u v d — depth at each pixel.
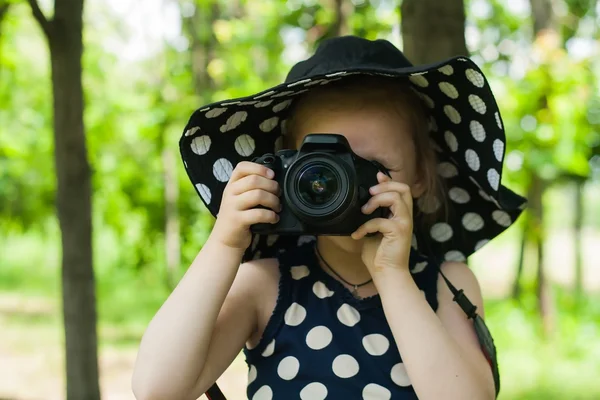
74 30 3.70
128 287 13.02
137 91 10.43
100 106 9.38
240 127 1.85
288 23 7.22
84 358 3.89
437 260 2.02
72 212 3.84
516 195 2.01
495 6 8.66
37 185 12.34
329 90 1.77
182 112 8.54
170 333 1.60
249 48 7.64
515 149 6.72
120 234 12.08
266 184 1.63
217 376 1.71
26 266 17.27
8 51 7.62
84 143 3.84
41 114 10.31
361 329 1.76
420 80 1.80
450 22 2.79
